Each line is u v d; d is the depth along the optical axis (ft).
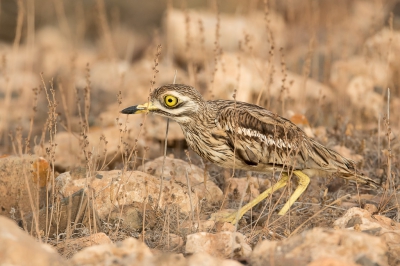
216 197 39.58
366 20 81.97
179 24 76.54
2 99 71.05
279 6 95.40
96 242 32.07
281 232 35.60
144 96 64.23
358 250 27.35
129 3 121.08
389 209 36.88
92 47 104.42
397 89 62.13
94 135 48.67
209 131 36.88
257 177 42.16
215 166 44.29
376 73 61.93
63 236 34.30
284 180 38.29
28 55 83.35
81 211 34.86
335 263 25.67
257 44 76.79
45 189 38.45
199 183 39.52
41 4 115.65
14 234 25.68
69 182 37.91
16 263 24.58
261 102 50.98
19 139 33.86
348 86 59.52
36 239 32.35
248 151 36.91
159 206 36.83
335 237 27.99
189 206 37.32
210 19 79.92
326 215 37.27
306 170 37.78
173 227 35.37
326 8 88.22
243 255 29.81
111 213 36.09
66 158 46.37
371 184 38.04
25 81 76.43
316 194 40.04
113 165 47.47
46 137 56.39
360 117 55.31
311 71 71.05
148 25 118.93
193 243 30.27
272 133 37.04
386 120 39.58
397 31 72.38
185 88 36.68
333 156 37.93
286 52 78.43
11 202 37.29
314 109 56.18
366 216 33.45
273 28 84.43
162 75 69.56
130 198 37.11
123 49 96.73
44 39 101.24
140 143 48.14
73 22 111.86
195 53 69.46
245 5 97.96
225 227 34.65
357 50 72.59
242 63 62.95
